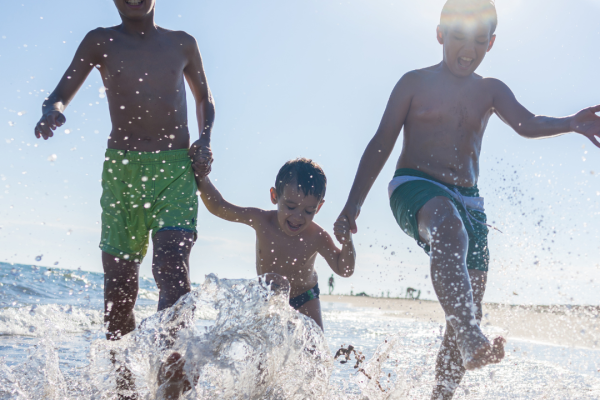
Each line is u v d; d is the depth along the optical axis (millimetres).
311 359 2213
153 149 2775
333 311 13539
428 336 3438
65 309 4516
